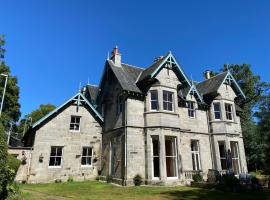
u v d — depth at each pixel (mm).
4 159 8719
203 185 18266
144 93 21547
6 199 8875
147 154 19922
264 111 26375
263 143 30219
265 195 15062
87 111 24500
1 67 33812
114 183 20062
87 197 13102
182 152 22219
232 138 24422
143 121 21094
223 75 26906
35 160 20922
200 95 26188
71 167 22297
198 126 24328
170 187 18297
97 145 24141
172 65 23062
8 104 34781
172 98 22031
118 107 22562
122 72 23453
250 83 42219
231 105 25969
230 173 19062
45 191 15102
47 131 22047
